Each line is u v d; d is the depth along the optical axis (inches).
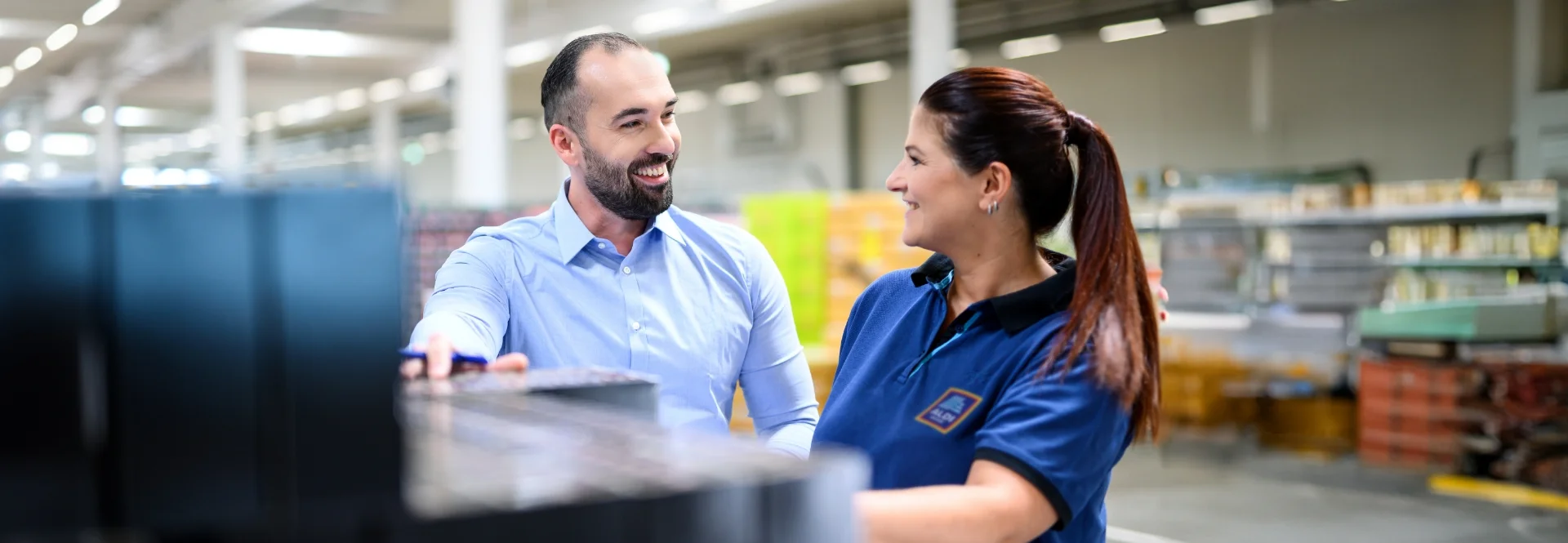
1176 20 533.6
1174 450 314.5
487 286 72.6
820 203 332.5
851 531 25.7
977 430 53.2
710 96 832.3
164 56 634.2
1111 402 48.4
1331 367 321.1
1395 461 289.4
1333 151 516.4
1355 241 325.4
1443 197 378.3
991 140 51.8
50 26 627.8
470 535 21.0
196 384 21.6
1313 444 311.1
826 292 331.9
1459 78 476.4
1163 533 225.3
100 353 21.3
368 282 22.6
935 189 53.3
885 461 55.8
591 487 22.4
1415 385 284.8
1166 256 358.9
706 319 75.4
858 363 61.7
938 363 55.1
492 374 44.3
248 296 21.9
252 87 836.0
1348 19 510.6
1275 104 534.9
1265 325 330.6
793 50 718.5
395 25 624.7
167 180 35.1
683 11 482.0
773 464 25.0
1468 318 275.6
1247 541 219.1
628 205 71.0
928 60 373.1
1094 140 53.0
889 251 325.4
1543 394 271.1
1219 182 421.1
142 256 21.3
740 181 795.4
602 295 73.5
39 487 21.0
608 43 70.2
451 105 673.0
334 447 22.2
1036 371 50.5
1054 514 46.9
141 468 21.4
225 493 21.7
